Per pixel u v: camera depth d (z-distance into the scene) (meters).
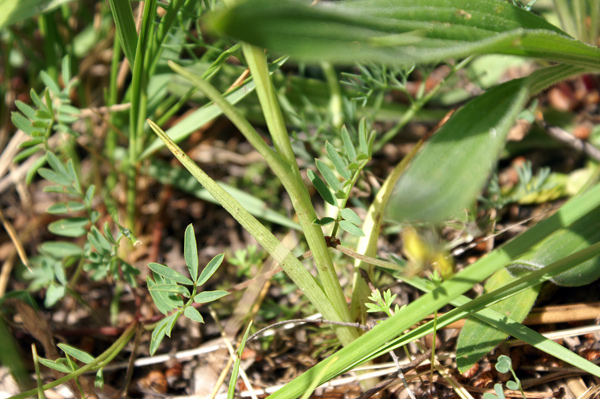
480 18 0.27
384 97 0.41
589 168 0.37
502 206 0.35
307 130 0.36
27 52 0.39
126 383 0.32
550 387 0.31
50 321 0.35
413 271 0.29
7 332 0.30
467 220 0.32
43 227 0.38
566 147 0.38
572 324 0.32
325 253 0.28
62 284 0.32
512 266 0.31
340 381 0.31
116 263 0.32
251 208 0.36
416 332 0.29
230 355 0.33
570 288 0.32
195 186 0.38
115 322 0.35
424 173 0.27
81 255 0.33
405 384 0.29
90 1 0.42
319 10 0.24
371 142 0.29
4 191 0.39
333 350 0.32
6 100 0.39
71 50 0.39
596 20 0.33
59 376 0.32
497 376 0.31
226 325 0.34
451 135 0.27
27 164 0.38
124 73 0.39
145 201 0.39
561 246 0.30
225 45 0.34
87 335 0.34
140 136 0.34
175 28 0.33
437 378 0.31
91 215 0.32
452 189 0.26
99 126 0.39
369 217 0.31
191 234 0.28
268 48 0.23
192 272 0.28
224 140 0.41
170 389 0.33
